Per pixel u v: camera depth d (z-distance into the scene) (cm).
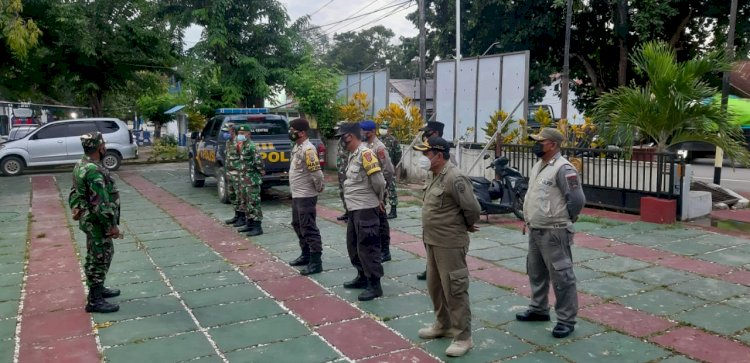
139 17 1959
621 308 474
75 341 419
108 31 1919
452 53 2106
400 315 465
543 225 412
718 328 430
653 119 835
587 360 378
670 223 805
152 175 1566
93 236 469
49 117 3022
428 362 377
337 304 493
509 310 473
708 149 1642
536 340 411
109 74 2045
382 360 381
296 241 736
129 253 684
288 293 525
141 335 430
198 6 1800
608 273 572
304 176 580
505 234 760
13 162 1574
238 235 777
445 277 385
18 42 1468
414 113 1350
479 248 683
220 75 1794
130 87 2208
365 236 498
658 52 842
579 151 947
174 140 2705
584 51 2092
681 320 446
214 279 573
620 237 725
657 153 823
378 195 502
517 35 1905
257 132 1076
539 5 1883
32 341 420
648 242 697
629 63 2022
